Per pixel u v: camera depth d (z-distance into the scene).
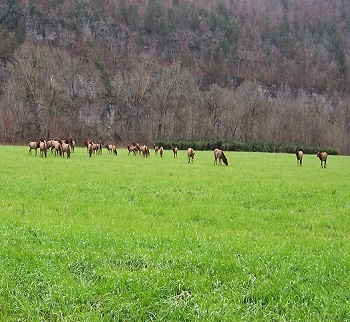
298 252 8.82
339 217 13.51
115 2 173.88
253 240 10.14
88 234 9.70
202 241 9.52
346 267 7.96
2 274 7.05
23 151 51.47
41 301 6.28
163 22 172.75
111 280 6.94
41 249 8.48
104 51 146.12
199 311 6.02
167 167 32.94
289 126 120.19
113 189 18.19
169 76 118.38
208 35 178.12
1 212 12.43
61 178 21.62
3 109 100.69
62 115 107.25
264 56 178.88
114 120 116.94
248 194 18.23
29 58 105.00
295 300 6.57
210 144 93.00
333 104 145.50
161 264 7.87
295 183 23.34
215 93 115.75
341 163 50.00
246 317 5.93
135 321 5.89
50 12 148.75
